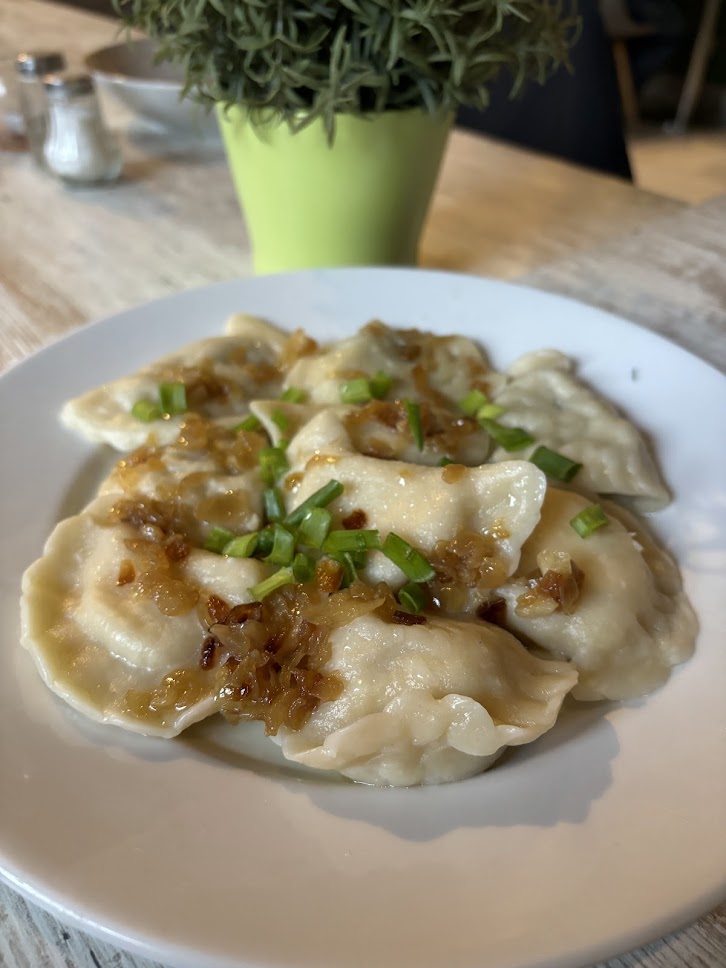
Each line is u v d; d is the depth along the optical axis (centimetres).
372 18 29
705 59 127
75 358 34
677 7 126
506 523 26
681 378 31
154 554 26
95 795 19
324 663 23
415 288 36
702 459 29
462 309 36
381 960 15
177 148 59
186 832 18
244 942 15
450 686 22
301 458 30
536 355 34
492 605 26
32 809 18
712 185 109
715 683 22
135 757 21
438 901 17
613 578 25
